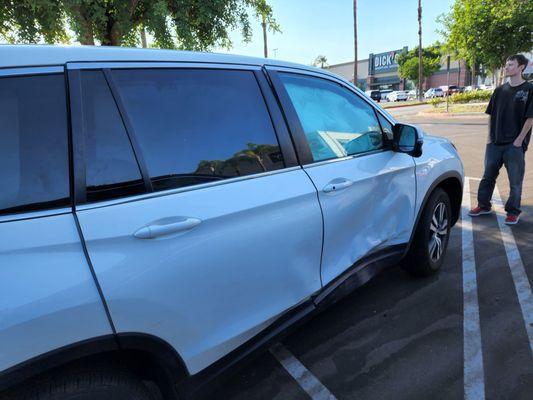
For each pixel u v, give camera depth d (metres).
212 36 9.22
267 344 2.04
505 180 6.82
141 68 1.69
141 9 8.30
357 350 2.66
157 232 1.52
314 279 2.24
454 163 3.63
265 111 2.12
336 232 2.34
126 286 1.44
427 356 2.56
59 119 1.45
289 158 2.16
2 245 1.25
